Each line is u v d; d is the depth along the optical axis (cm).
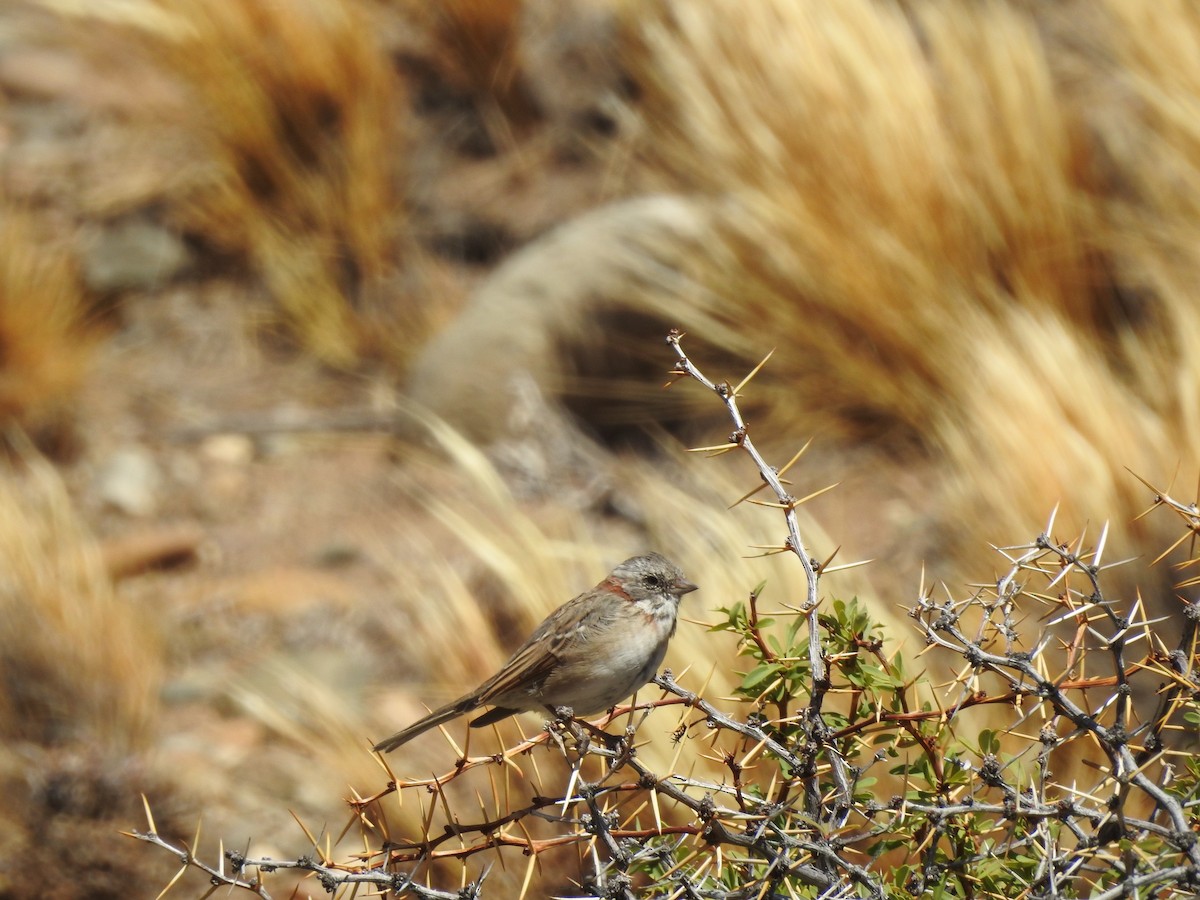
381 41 1555
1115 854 441
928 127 1155
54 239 1489
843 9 1202
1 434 1320
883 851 477
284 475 1295
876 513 1085
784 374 1205
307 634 1095
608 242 1270
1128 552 845
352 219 1445
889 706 515
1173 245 1125
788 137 1179
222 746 976
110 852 857
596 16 1511
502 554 977
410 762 900
